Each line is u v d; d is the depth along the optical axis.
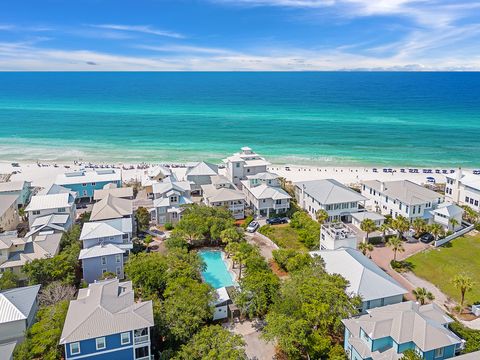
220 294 49.22
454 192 91.12
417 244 69.31
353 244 58.06
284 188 93.38
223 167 127.50
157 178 98.94
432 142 175.50
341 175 122.25
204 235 68.12
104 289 42.41
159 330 40.75
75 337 34.91
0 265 54.31
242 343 37.69
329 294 42.12
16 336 41.19
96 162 142.88
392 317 38.91
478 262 62.72
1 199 77.75
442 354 36.38
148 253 61.62
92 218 67.94
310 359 39.12
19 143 177.25
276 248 66.69
